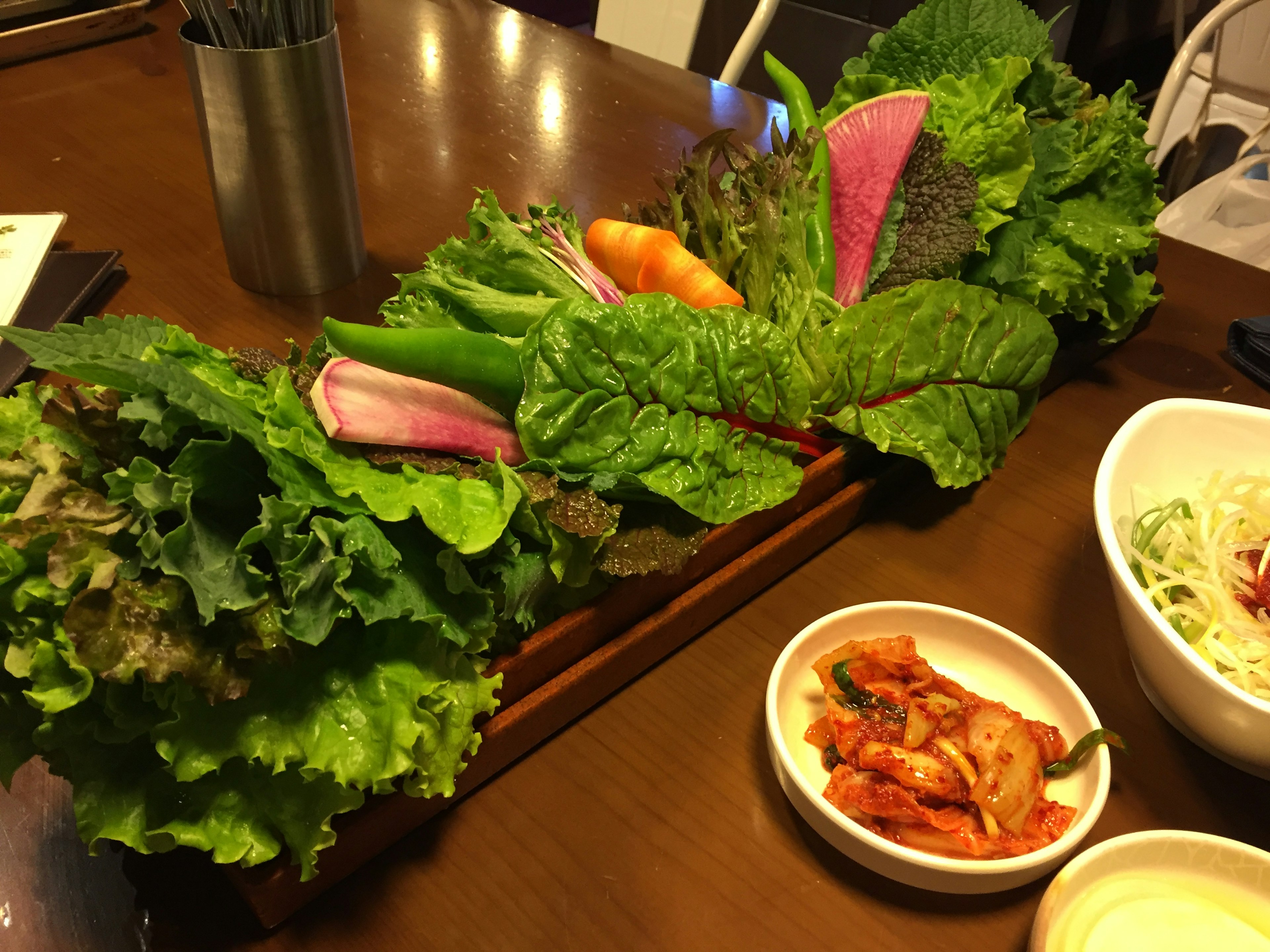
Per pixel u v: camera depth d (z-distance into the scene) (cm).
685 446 67
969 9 102
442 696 53
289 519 49
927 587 80
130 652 45
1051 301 94
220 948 54
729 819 62
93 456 50
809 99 99
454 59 175
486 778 63
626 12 191
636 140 149
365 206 130
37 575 48
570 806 63
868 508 85
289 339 69
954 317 81
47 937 55
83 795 48
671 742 67
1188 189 216
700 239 88
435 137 148
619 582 66
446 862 59
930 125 96
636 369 66
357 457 57
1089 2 239
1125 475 75
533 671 62
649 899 58
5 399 54
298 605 48
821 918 58
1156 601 74
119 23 174
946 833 58
